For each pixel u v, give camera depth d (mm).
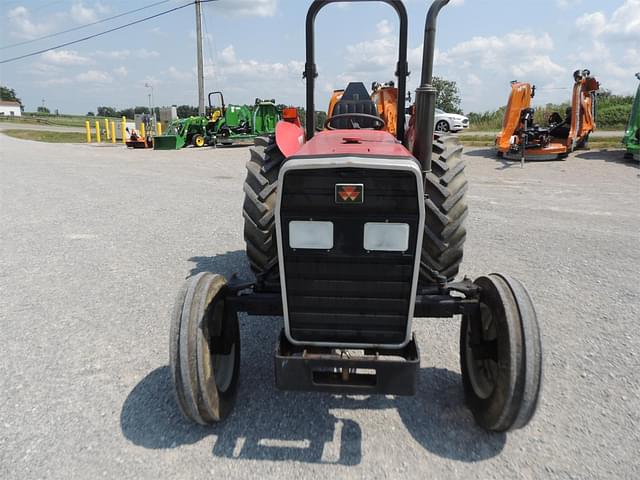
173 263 4973
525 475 2188
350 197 2039
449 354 3223
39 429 2488
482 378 2570
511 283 2359
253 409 2670
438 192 2824
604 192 8461
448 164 2963
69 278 4559
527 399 2133
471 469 2229
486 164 12047
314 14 2838
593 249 5238
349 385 2215
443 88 31984
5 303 4000
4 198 8367
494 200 7844
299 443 2402
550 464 2250
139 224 6562
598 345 3254
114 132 23969
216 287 2459
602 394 2752
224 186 9578
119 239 5852
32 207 7637
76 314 3801
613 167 11156
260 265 3197
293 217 2113
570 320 3598
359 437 2443
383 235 2098
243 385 2902
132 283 4434
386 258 2133
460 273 4539
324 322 2312
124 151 18094
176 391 2211
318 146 2389
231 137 19266
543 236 5727
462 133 21594
